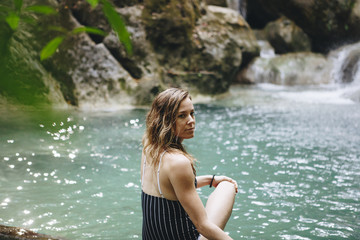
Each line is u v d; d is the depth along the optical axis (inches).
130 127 240.4
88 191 136.6
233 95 395.2
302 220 116.5
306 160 180.9
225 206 85.6
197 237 82.3
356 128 248.7
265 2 530.6
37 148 181.3
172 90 81.0
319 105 335.9
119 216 117.5
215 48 373.7
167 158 77.9
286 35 532.7
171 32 347.3
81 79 299.3
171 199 79.4
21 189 134.9
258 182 150.3
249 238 104.5
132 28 327.3
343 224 113.7
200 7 380.8
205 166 169.9
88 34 318.3
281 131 240.7
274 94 403.2
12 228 93.8
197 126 253.0
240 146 204.8
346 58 477.7
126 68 325.7
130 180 149.6
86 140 204.8
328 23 495.2
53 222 111.0
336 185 147.8
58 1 291.4
